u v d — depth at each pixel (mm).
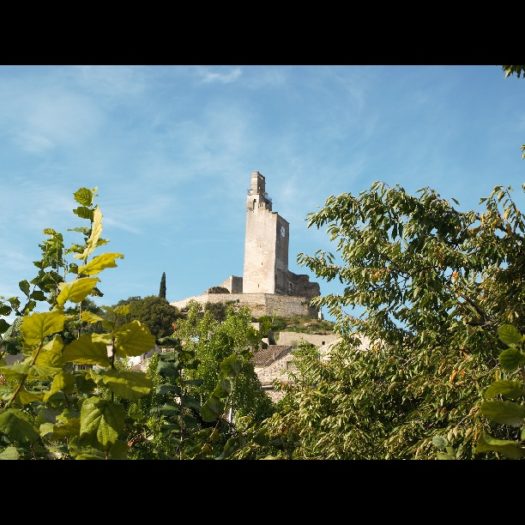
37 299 3131
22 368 1351
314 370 8445
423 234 7875
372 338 7941
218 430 2373
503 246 7012
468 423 5352
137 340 1411
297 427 7270
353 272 8062
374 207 7922
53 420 1816
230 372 2328
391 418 7543
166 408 2826
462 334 6414
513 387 1196
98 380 1368
